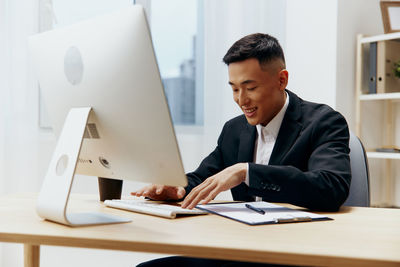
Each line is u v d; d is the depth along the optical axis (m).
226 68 2.50
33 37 1.15
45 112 2.49
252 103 1.37
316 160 1.24
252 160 1.50
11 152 2.42
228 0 2.51
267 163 1.50
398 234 0.82
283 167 1.11
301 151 1.35
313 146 1.34
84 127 0.94
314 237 0.79
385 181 2.56
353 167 1.42
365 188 1.41
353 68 2.44
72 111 1.00
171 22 2.71
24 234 0.81
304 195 1.08
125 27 0.88
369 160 2.52
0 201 1.20
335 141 1.30
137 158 0.97
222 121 2.51
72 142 0.94
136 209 1.06
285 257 0.68
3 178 2.42
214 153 1.62
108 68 0.93
